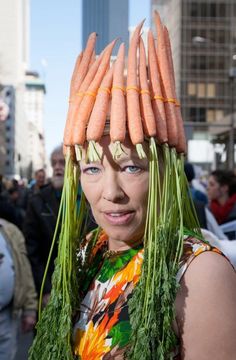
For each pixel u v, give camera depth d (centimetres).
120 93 144
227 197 627
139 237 154
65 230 162
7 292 349
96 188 150
